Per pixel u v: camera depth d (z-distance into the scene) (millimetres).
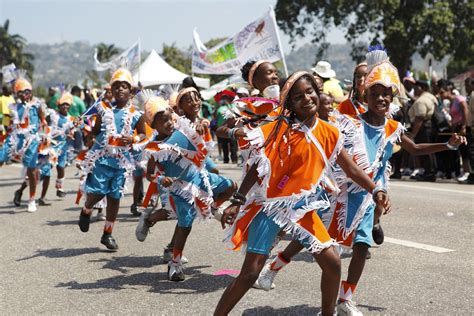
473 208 10078
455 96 13602
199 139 6344
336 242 4816
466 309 5184
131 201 11898
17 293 6066
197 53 14609
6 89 18922
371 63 5336
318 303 5422
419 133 14086
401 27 34125
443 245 7527
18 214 10828
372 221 5078
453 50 35719
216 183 6641
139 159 7906
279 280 6160
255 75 6613
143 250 7773
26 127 11219
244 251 4766
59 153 12508
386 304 5359
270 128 4496
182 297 5762
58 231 9172
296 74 4441
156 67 23984
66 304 5656
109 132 7703
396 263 6719
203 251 7535
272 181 4473
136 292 5961
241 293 4426
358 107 6207
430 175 14203
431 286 5852
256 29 13508
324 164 4520
